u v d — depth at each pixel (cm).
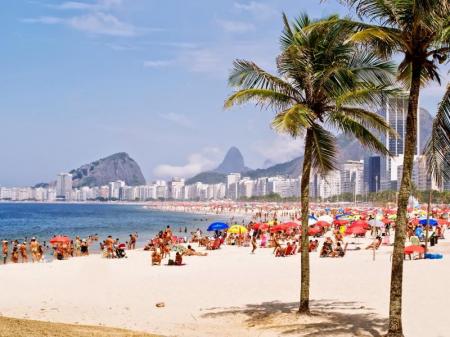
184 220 14900
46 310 1875
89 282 2617
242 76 1594
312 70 1574
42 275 2905
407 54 1294
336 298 1978
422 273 2464
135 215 19275
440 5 1168
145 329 1534
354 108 1573
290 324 1552
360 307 1794
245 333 1473
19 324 1297
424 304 1775
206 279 2628
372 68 1497
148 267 3294
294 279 2533
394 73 1463
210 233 9338
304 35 1563
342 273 2655
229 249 4744
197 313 1786
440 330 1438
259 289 2266
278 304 1903
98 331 1326
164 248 3988
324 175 1658
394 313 1293
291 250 3894
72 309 1892
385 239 4497
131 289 2362
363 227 4238
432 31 1226
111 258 4000
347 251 3994
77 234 8606
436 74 1299
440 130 1344
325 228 6103
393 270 1300
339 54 1539
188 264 3425
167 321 1661
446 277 2327
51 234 8594
